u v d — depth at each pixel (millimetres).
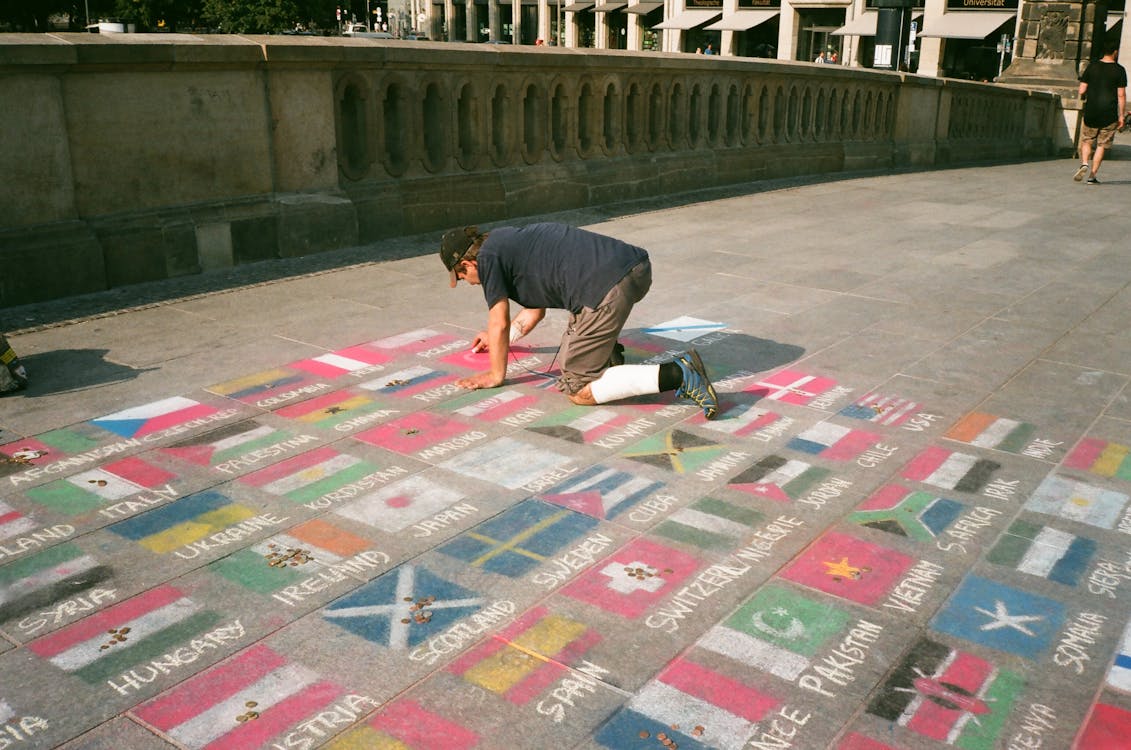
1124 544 3322
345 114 7934
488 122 8922
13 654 2707
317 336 5570
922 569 3148
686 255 7809
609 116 10234
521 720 2441
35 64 5805
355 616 2881
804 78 12727
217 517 3477
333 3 56562
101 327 5691
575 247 4449
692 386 4316
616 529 3391
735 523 3438
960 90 16031
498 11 62812
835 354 5309
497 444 4105
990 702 2521
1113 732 2420
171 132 6672
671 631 2807
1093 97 12656
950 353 5336
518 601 2955
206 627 2830
